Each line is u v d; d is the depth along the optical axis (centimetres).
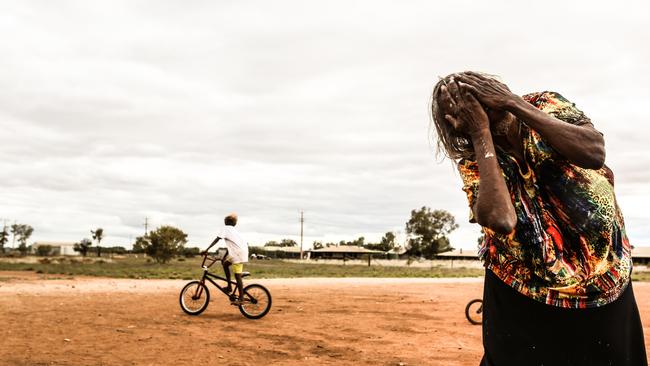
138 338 801
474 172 155
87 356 665
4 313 1091
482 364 165
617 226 149
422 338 838
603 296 146
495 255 158
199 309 1100
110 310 1159
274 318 1064
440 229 10756
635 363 152
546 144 144
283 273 4253
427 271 5803
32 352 684
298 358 669
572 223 145
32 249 13388
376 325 985
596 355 146
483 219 140
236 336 831
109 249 13650
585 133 138
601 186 145
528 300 151
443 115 158
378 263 10325
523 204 147
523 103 142
